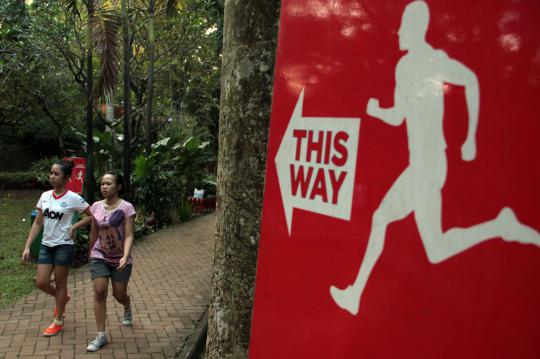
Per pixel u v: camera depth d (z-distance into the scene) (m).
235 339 2.55
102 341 4.19
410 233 1.25
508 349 1.01
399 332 1.27
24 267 6.76
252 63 2.46
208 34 13.28
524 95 1.01
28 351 4.07
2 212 11.44
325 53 1.62
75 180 8.25
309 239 1.65
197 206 13.65
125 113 9.88
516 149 1.02
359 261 1.42
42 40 10.51
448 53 1.17
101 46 7.96
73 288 5.88
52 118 14.97
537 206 0.97
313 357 1.59
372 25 1.42
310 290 1.62
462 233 1.12
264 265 1.88
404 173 1.28
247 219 2.50
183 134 13.55
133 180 11.19
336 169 1.54
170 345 4.35
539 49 0.99
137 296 5.79
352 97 1.48
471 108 1.11
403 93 1.29
